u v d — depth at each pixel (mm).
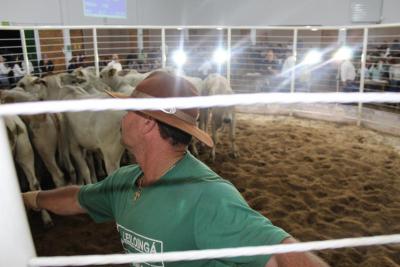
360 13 15195
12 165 631
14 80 8062
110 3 14391
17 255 656
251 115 8859
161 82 1130
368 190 4426
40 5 11727
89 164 4719
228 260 971
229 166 5207
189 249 1074
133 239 1172
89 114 3770
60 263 714
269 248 805
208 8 17531
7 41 10555
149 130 1112
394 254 3109
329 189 4414
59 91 4473
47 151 3924
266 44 15008
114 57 9648
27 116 3674
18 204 643
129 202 1236
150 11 16469
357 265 2973
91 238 3455
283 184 4570
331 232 3479
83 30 13344
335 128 7527
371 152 5891
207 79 5930
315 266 866
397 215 3795
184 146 1158
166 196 1104
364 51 7594
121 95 1250
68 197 1442
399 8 14664
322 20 15898
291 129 7324
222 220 1001
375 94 732
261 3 16641
